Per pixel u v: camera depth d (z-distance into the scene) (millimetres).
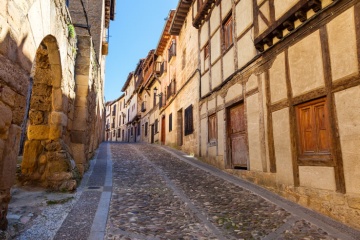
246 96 7246
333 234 3635
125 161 10156
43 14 3773
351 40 4082
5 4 2633
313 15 4812
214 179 7195
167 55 18297
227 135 8438
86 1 11398
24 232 3215
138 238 3355
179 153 12789
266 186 6137
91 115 9008
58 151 5570
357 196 3879
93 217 3902
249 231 3744
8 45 2771
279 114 5770
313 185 4742
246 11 7520
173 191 5867
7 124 2914
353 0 4066
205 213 4480
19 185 5309
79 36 7371
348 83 4102
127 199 5078
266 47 6426
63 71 5480
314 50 4820
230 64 8422
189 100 12648
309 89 4914
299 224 4000
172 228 3775
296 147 5238
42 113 5680
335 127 4301
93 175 7148
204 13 10805
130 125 33750
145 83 24000
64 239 3109
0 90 2705
